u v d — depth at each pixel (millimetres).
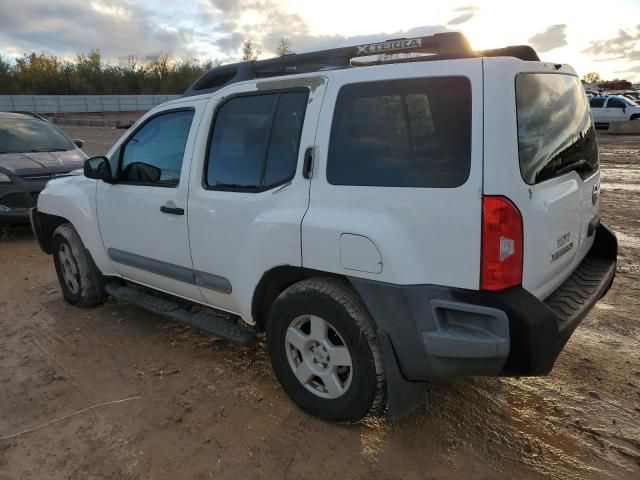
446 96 2359
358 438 2832
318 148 2750
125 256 4109
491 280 2254
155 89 65188
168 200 3578
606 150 16703
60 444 2869
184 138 3551
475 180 2244
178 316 3715
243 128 3166
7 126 8422
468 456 2676
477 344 2295
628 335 3918
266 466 2648
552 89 2703
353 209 2592
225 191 3217
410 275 2412
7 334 4301
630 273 5270
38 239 5250
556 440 2773
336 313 2676
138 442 2865
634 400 3100
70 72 62094
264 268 2998
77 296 4762
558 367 3486
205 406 3184
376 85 2578
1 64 59281
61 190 4754
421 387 2727
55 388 3439
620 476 2514
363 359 2631
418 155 2416
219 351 3904
